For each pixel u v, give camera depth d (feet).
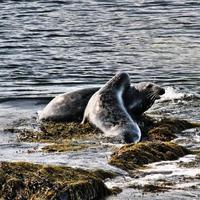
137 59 255.50
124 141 135.03
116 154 118.21
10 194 97.04
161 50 275.18
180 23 350.64
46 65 244.63
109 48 280.92
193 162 118.11
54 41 300.40
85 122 149.59
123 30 329.52
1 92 197.67
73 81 215.31
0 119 158.51
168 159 119.85
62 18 372.79
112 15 382.42
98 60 254.27
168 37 307.99
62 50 277.44
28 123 153.38
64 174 102.17
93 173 106.63
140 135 139.23
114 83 153.28
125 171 111.65
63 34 319.47
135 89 155.43
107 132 141.08
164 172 111.65
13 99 187.01
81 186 97.55
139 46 285.64
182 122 148.56
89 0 447.83
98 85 209.46
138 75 223.92
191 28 334.24
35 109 173.58
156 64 244.42
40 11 399.24
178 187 104.01
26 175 100.17
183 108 167.22
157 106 168.86
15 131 143.74
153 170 112.78
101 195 99.55
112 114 145.18
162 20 361.71
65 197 95.96
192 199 99.09
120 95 151.64
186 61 250.16
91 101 150.71
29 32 325.21
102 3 433.48
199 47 281.33
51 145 128.98
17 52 273.33
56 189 96.48
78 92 157.17
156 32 322.75
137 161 116.37
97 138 137.39
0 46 287.28
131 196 99.91
